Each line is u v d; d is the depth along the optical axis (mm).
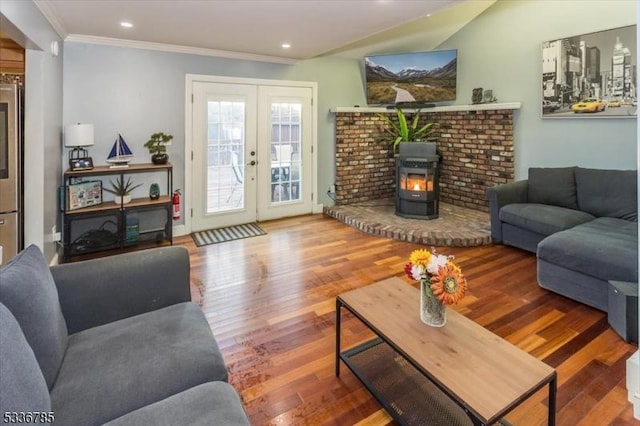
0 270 1304
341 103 5938
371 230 4777
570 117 4348
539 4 4578
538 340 2387
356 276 3453
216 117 4898
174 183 4711
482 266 3662
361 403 1851
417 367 1481
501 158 5105
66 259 3830
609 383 1967
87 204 3988
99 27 3660
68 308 1663
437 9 3191
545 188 4211
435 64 5590
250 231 4941
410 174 5078
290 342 2385
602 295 2707
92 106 4152
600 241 2865
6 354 977
